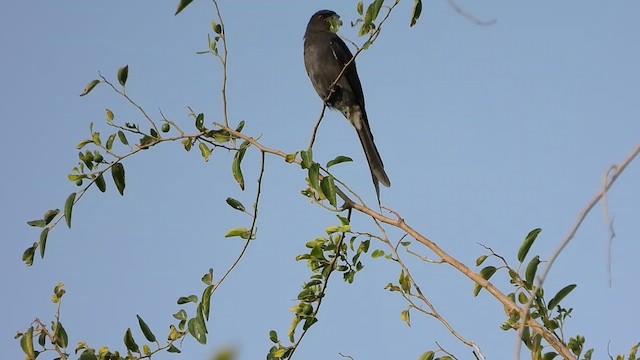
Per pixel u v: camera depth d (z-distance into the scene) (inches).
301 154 332.5
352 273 332.8
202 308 320.2
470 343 290.4
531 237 288.2
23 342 319.6
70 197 344.2
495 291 288.4
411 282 311.1
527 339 275.6
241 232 337.1
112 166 353.1
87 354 320.2
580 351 280.8
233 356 202.7
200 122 361.4
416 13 310.0
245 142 354.9
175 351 320.8
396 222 325.1
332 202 327.0
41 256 336.5
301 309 329.4
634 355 286.2
